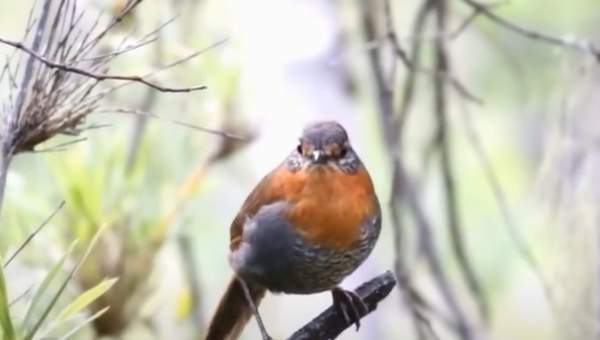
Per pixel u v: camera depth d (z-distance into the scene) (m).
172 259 10.96
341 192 9.51
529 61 14.91
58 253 8.92
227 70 10.16
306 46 12.42
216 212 11.49
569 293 10.78
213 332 10.09
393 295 14.25
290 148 12.30
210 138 10.10
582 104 11.28
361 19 11.98
